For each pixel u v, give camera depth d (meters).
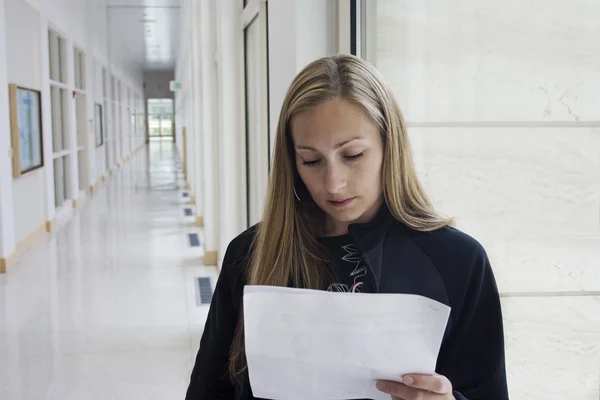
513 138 1.66
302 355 0.87
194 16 9.09
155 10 14.52
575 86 1.60
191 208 10.41
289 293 0.87
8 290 5.23
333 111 0.86
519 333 1.69
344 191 0.89
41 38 8.09
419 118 1.71
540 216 1.65
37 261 6.37
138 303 4.82
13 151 6.52
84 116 12.30
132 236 7.80
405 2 1.72
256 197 4.09
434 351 0.83
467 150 1.69
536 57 1.62
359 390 0.88
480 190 1.69
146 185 14.18
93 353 3.77
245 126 4.76
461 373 0.92
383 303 0.84
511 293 1.68
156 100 36.03
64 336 4.07
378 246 0.94
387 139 0.91
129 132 24.34
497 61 1.65
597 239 1.62
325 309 0.86
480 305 0.92
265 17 3.38
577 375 1.69
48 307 4.72
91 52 12.98
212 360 1.05
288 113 0.91
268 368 0.88
